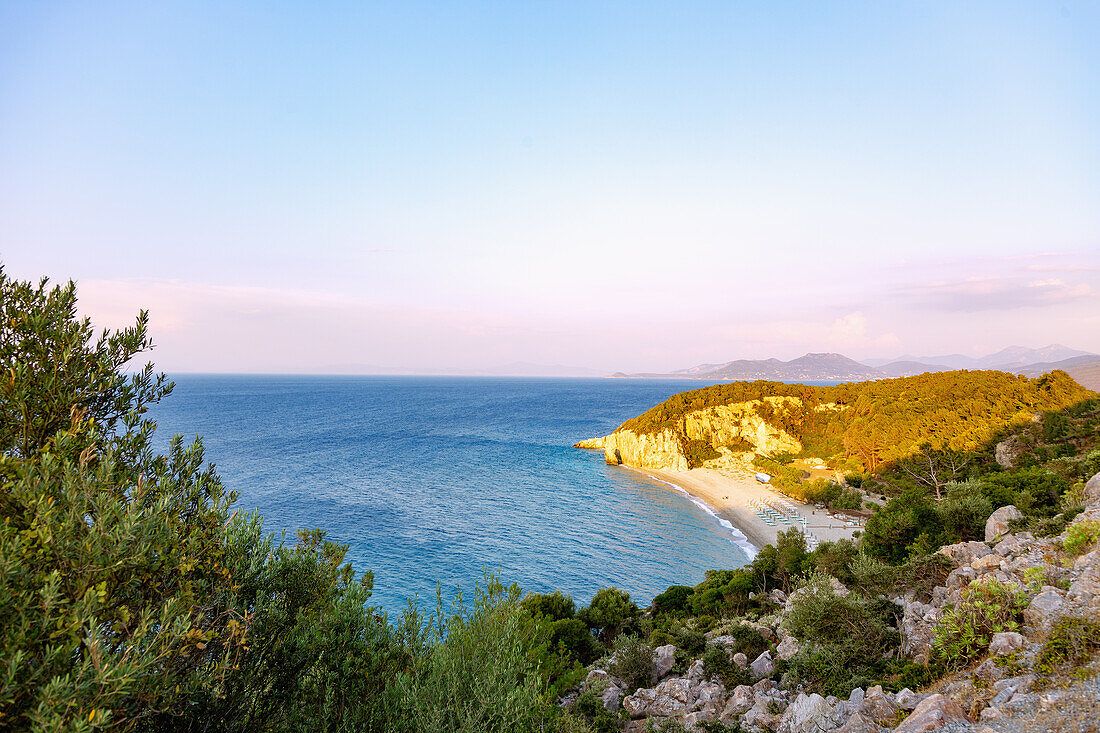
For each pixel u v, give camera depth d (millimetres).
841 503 95625
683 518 96625
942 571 24328
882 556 37938
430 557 70812
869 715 13797
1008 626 13281
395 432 196875
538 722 11820
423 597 57812
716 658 25609
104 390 8914
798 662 21766
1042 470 45188
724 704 22188
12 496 6625
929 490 80875
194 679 7559
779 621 31609
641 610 51562
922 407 113938
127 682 6000
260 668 9250
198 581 8414
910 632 19609
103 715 5562
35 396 8148
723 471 131125
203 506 9211
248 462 130750
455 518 89562
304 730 9398
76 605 5906
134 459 8992
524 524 88750
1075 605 12023
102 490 7082
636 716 23328
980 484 42938
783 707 19641
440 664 11227
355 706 10336
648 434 144500
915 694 13641
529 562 71625
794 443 135625
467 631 12391
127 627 7020
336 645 10953
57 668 5828
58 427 8344
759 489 116125
